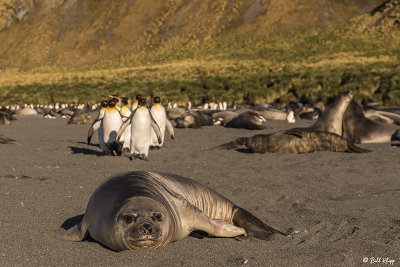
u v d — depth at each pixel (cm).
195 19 13925
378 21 10681
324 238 577
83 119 3123
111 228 496
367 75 5300
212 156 1351
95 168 1128
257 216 684
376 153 1402
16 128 2648
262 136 1441
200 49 11969
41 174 1028
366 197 813
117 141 1338
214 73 7369
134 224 486
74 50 14588
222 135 2109
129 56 13112
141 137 1305
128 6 15762
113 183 547
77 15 16162
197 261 478
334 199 805
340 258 496
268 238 566
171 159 1301
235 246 536
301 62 8300
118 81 7344
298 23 12012
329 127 1625
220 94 5412
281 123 2914
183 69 8269
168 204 524
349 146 1422
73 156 1380
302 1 12781
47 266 469
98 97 5994
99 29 15125
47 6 17138
